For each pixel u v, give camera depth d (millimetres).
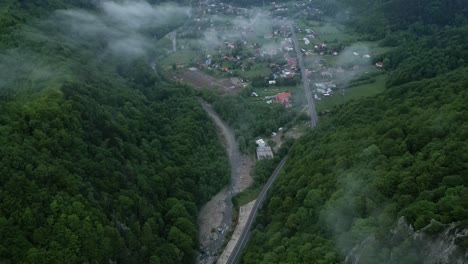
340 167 141250
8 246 107438
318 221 126688
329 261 108562
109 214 133750
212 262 150500
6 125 135000
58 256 113000
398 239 98188
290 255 118938
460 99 142500
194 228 154750
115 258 124375
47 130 142875
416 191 109625
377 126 156750
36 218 116188
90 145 153375
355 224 109625
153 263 131875
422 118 140250
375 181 120250
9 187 116500
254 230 151375
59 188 127750
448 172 107562
